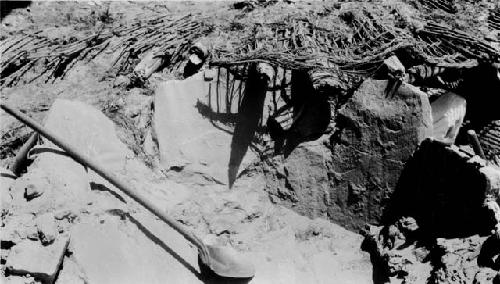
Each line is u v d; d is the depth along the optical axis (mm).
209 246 6867
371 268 7324
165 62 8703
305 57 7371
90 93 8508
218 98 8078
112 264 6258
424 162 7172
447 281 6102
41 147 6910
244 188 8047
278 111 8008
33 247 5906
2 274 5738
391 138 7441
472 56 8047
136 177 7492
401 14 8820
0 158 7770
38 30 9625
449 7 9625
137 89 8391
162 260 6703
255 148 8125
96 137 7441
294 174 8016
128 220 6812
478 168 6328
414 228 7125
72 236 6270
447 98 7875
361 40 8148
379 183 7594
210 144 7996
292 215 7977
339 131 7871
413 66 7961
